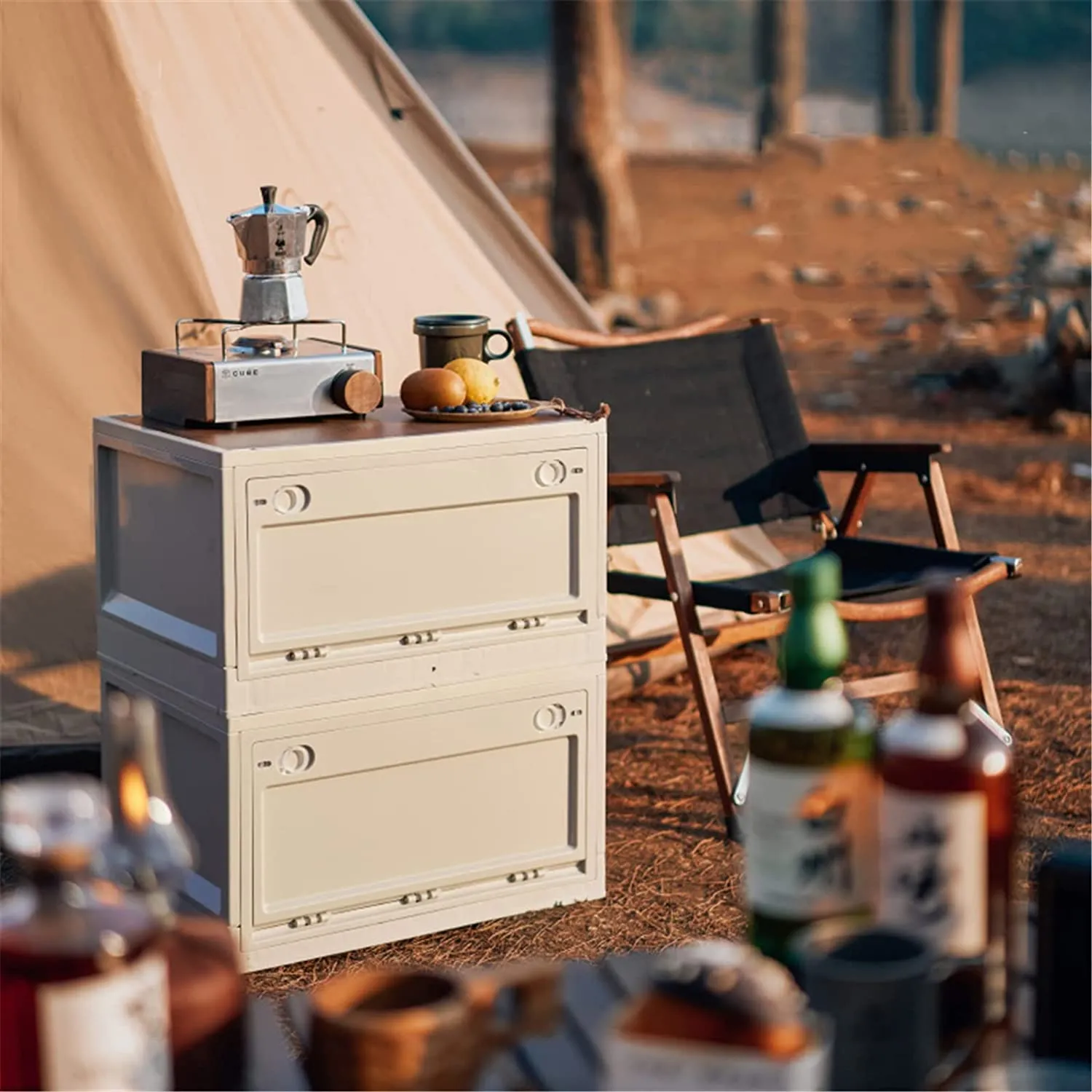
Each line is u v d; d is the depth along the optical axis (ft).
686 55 129.70
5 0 15.24
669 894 13.43
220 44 16.71
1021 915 6.54
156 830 5.37
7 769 15.33
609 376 16.76
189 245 15.79
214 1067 5.46
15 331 15.43
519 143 97.71
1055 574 24.11
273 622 11.56
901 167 83.20
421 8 134.51
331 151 17.35
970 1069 5.41
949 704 5.55
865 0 130.82
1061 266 48.49
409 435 11.94
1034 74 120.47
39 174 15.42
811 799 5.48
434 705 12.27
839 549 16.96
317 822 11.94
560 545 12.73
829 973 5.02
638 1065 4.67
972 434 34.17
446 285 17.90
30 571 15.64
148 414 12.66
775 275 56.65
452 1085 5.29
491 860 12.74
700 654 14.67
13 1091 4.91
